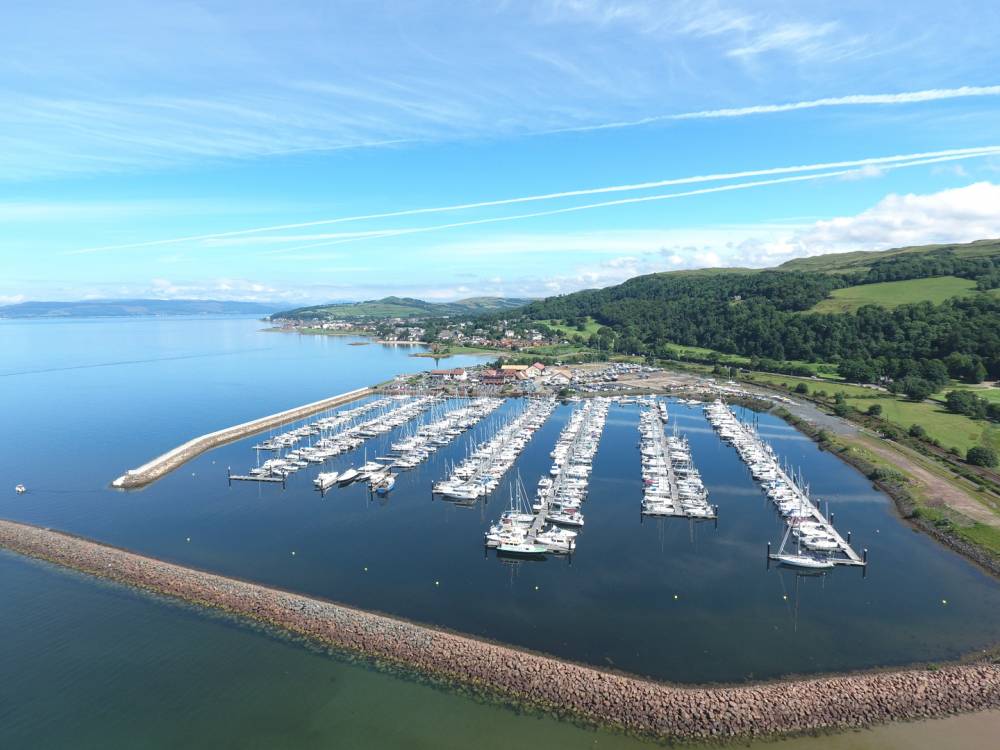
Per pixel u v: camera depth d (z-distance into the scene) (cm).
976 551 9269
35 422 19638
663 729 5562
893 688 6000
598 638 7088
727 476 13688
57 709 6012
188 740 5559
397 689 6184
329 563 9194
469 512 11506
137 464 14875
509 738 5488
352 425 19738
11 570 8944
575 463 14450
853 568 8956
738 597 8081
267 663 6644
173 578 8494
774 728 5553
